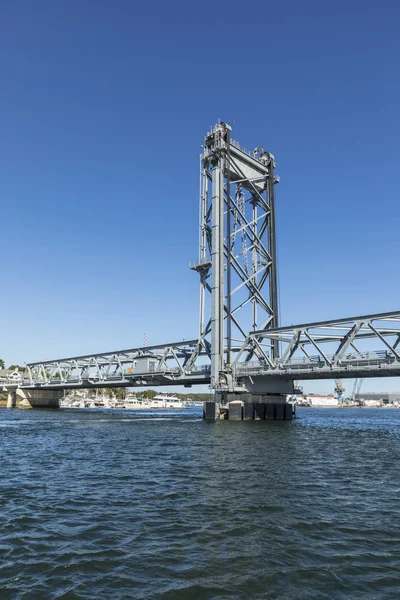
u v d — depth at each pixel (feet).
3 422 229.04
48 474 77.66
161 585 33.37
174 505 55.21
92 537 43.78
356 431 184.24
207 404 227.81
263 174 282.56
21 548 41.01
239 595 31.89
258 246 272.51
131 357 301.22
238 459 93.04
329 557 38.81
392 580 34.47
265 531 45.24
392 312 161.79
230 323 237.04
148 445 120.26
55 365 385.91
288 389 244.42
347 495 61.87
